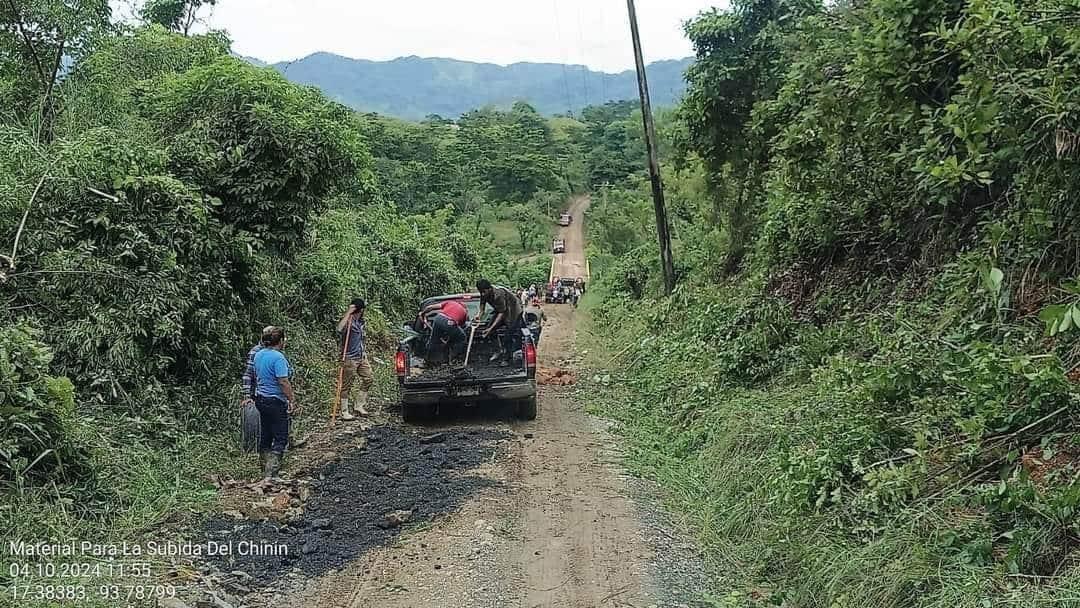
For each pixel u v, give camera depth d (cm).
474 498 730
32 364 625
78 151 848
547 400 1226
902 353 690
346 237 1919
